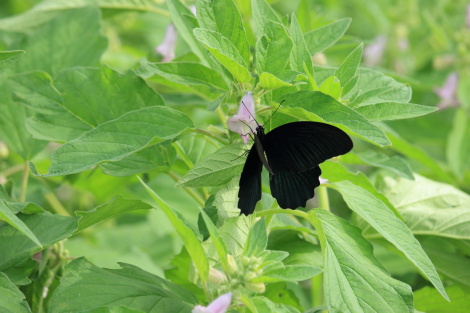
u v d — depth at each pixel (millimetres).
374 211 2168
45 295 2232
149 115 2158
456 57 3041
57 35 2430
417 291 2326
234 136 2184
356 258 2152
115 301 2129
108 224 2617
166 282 2174
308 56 2186
